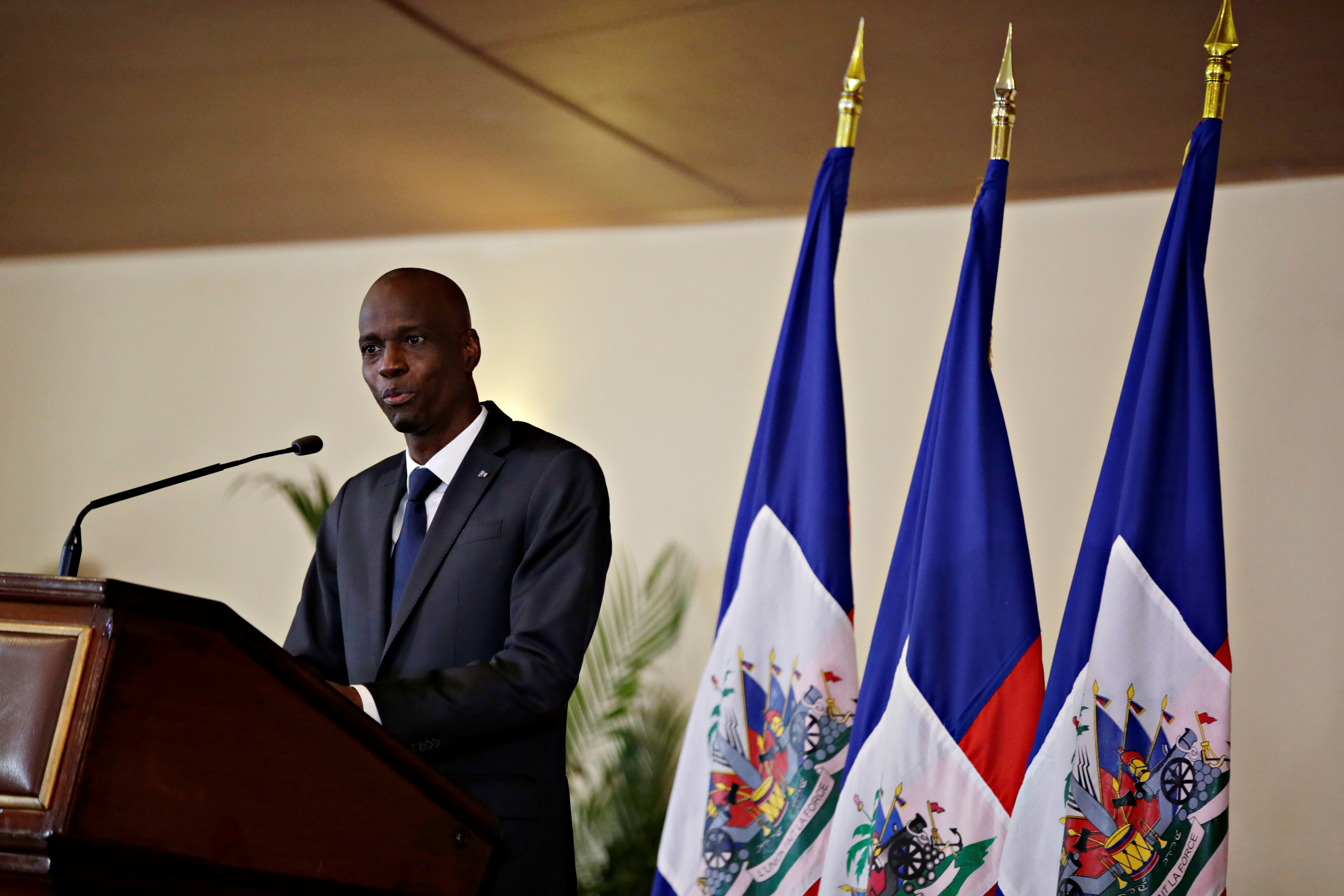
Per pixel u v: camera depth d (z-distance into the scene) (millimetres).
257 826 2750
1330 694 8609
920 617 4297
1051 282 9766
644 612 10383
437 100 9281
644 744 9539
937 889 4109
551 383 11492
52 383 13062
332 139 10125
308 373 12312
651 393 11172
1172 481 4164
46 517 12805
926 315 10188
